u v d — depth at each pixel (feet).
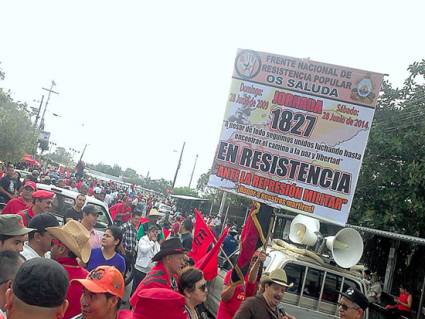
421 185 38.45
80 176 116.47
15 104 130.41
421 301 25.48
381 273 34.12
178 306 10.57
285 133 16.60
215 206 111.86
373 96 16.17
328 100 16.44
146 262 27.35
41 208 20.39
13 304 6.34
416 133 39.37
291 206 16.38
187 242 30.83
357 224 40.55
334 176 16.22
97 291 9.61
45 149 162.30
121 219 42.39
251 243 16.94
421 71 41.60
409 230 38.60
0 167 47.57
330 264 23.39
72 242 12.67
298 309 22.25
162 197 217.36
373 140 40.47
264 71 16.85
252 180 16.66
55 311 6.43
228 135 16.94
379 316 29.27
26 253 12.46
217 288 27.76
